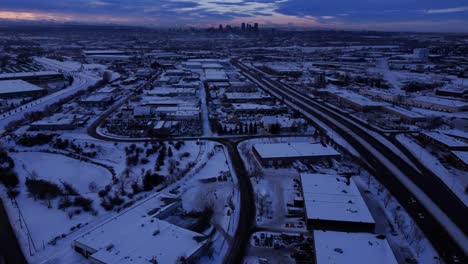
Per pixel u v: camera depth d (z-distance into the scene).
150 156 80.06
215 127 102.31
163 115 112.75
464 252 45.72
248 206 57.44
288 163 75.81
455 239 48.62
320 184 61.56
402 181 67.56
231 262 43.22
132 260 39.81
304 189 59.62
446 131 95.25
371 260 40.44
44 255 43.84
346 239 44.56
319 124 107.31
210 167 73.75
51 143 88.56
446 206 58.06
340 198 56.38
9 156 80.19
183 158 79.06
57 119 105.12
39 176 69.69
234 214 54.59
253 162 77.00
